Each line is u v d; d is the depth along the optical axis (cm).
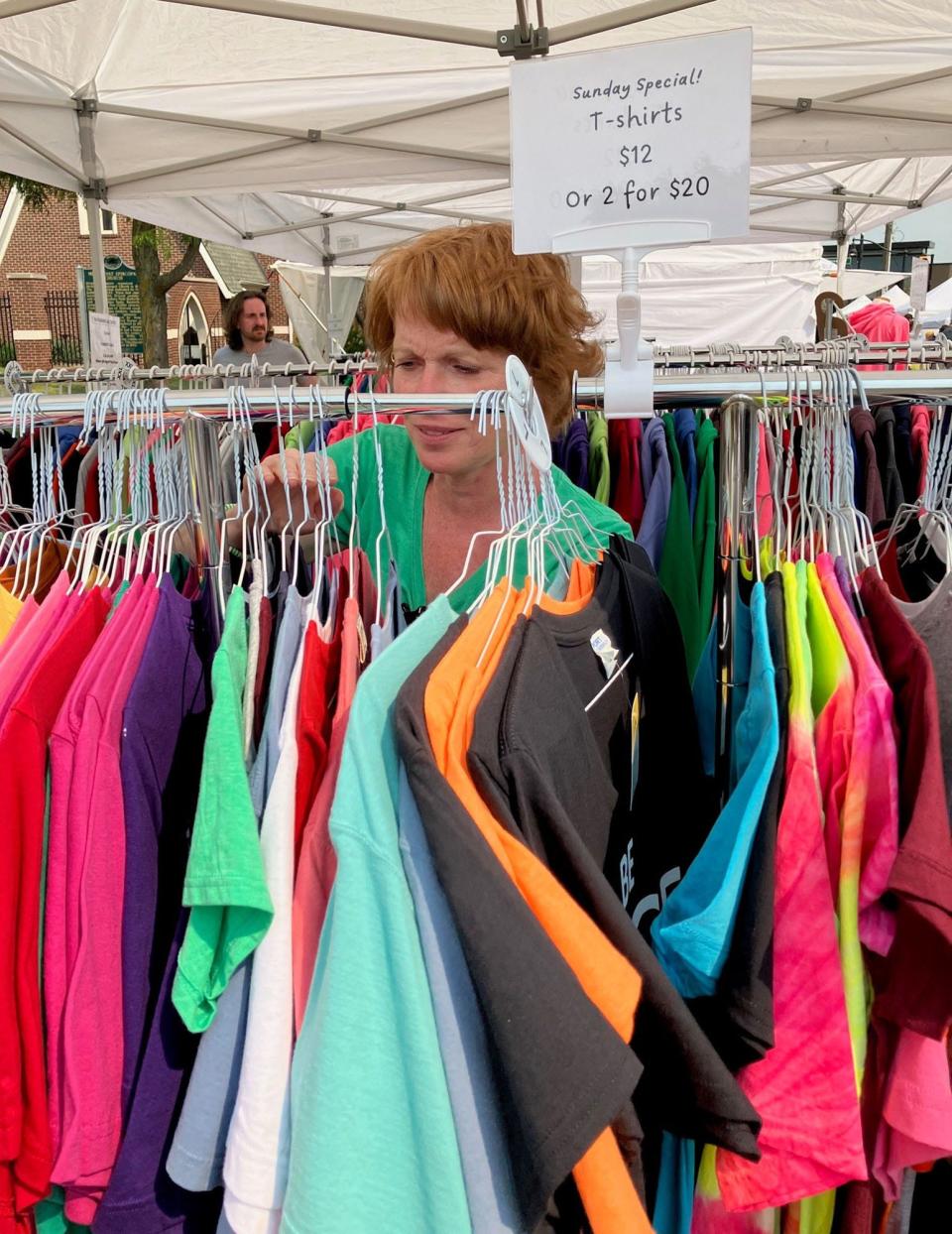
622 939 67
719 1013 77
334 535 114
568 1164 58
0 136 331
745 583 99
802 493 101
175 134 368
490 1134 65
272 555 109
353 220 565
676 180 86
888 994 78
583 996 60
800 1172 79
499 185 502
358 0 279
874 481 168
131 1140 77
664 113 86
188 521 102
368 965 64
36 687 76
